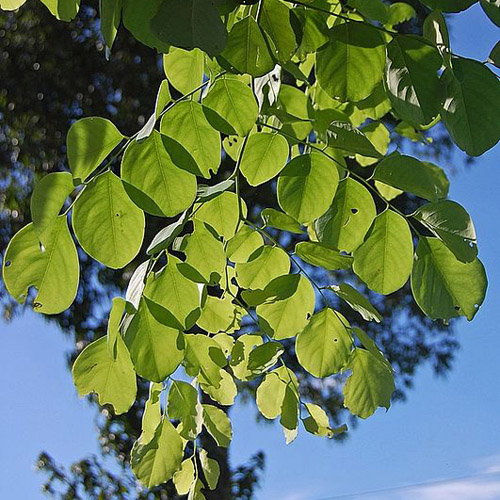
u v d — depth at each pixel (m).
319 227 0.55
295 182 0.54
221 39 0.36
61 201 0.47
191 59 0.56
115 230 0.47
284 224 0.59
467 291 0.52
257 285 0.61
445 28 0.42
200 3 0.36
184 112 0.50
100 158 0.47
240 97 0.52
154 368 0.47
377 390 0.60
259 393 0.66
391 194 0.87
